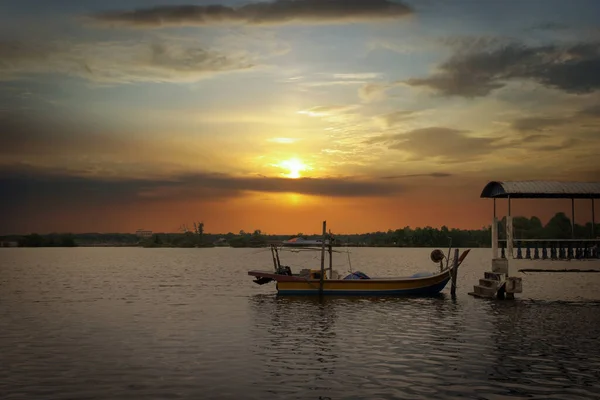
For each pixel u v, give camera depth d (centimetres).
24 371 1872
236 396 1586
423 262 12912
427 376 1777
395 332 2575
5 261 13362
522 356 2044
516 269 3591
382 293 4009
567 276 6619
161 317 3148
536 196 3612
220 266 10556
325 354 2108
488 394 1588
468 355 2069
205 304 3800
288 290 4075
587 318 2944
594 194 3466
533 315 3066
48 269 9306
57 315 3272
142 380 1753
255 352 2153
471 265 10688
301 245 4247
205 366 1927
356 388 1653
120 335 2552
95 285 5697
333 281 4028
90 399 1563
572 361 1959
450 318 2981
